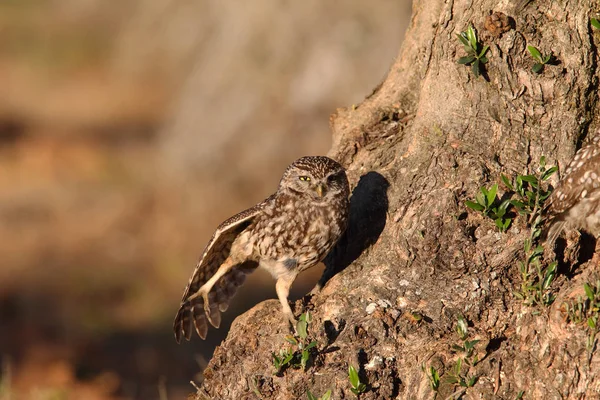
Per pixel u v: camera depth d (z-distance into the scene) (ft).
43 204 109.40
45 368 66.44
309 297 33.78
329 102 96.02
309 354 30.76
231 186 96.37
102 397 62.28
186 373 68.64
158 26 185.68
